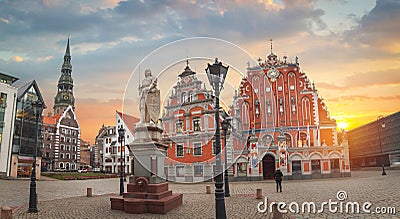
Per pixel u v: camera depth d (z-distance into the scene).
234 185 30.42
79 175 49.31
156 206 12.08
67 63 106.56
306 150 40.31
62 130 87.69
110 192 23.56
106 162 74.06
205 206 13.95
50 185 31.06
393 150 63.69
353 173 50.47
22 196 19.56
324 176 39.59
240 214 11.98
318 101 47.31
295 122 47.03
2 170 41.34
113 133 74.00
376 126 70.56
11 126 43.16
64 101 103.31
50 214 12.37
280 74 48.88
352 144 83.81
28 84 48.00
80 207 14.11
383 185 23.34
